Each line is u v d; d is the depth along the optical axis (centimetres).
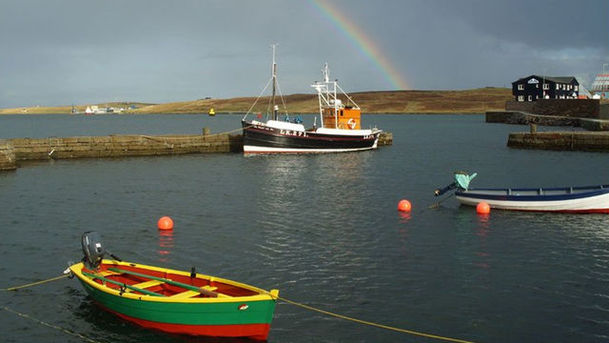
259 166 5772
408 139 10412
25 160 6119
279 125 6912
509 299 1900
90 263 1852
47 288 2036
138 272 1859
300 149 7081
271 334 1644
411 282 2069
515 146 8025
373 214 3275
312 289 2000
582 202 3153
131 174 5097
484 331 1664
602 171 5228
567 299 1894
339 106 7512
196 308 1555
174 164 5900
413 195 3972
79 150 6400
